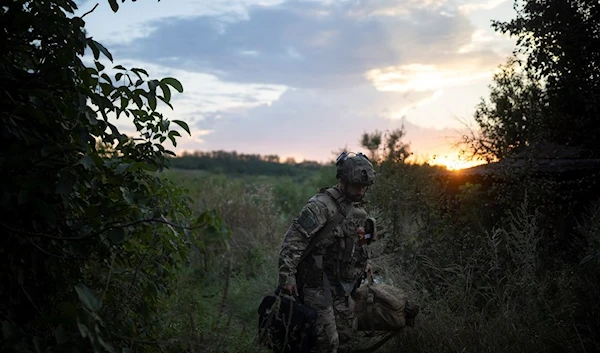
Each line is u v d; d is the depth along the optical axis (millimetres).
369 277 3771
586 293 4027
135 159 2824
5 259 2307
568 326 3785
